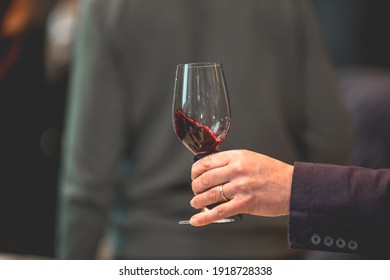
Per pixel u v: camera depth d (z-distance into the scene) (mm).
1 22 3963
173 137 2645
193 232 2633
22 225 4254
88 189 2693
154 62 2633
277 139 2674
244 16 2629
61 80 4242
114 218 2787
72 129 2703
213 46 2619
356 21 3598
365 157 2941
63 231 2773
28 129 4191
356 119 2996
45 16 4105
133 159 2715
